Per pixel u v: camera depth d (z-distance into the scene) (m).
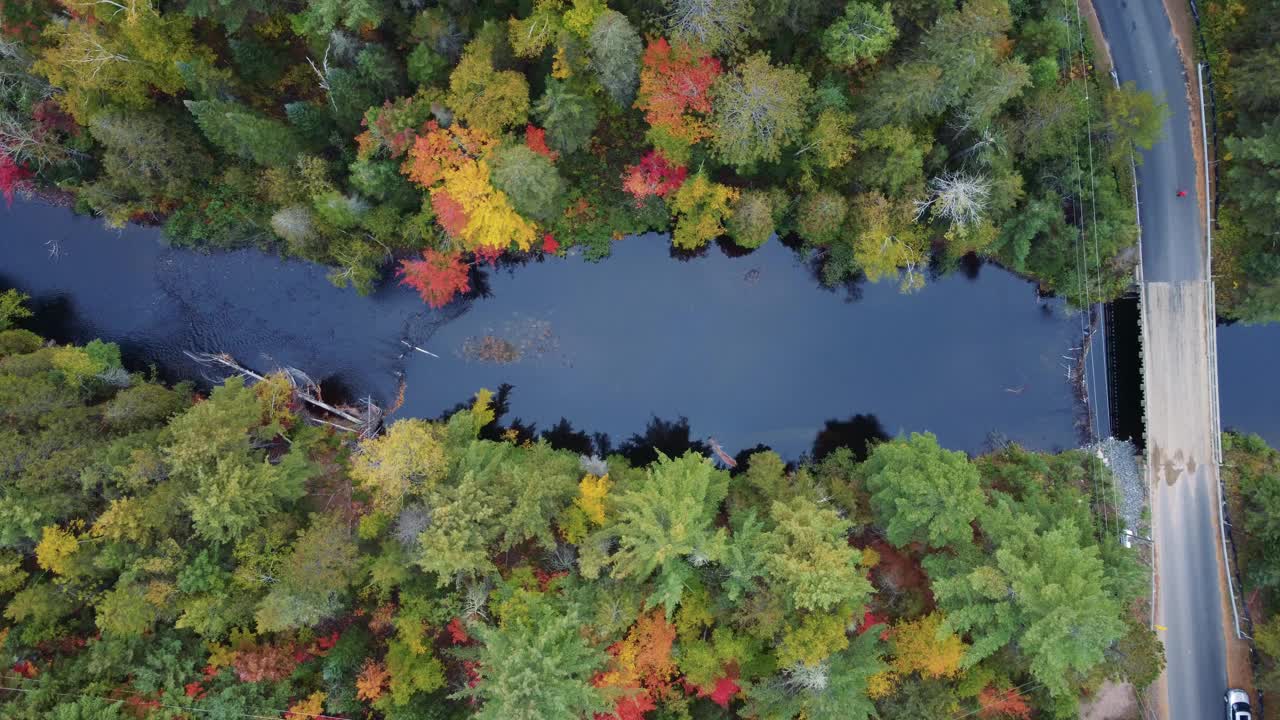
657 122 33.19
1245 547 39.16
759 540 30.23
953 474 30.33
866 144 33.25
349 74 32.38
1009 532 30.27
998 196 34.56
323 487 35.56
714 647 30.78
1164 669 39.41
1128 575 31.19
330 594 31.89
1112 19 39.25
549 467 34.06
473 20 34.34
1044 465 39.00
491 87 31.19
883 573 35.62
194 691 30.78
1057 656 26.86
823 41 32.81
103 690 30.14
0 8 32.53
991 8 29.80
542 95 34.50
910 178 34.84
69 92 33.38
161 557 29.98
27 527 28.36
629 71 32.00
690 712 33.47
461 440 36.88
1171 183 39.66
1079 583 27.27
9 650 30.31
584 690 26.17
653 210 39.66
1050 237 37.12
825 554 28.58
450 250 37.97
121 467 29.55
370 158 34.34
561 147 36.00
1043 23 35.34
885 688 31.64
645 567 29.36
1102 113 36.53
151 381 40.19
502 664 26.28
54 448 30.20
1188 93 39.28
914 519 30.45
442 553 28.52
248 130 32.19
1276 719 38.09
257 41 35.94
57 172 38.94
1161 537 40.16
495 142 32.25
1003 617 28.27
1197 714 39.06
